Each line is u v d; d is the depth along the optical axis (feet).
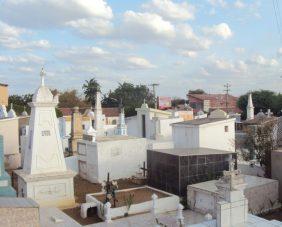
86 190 59.88
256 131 71.56
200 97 294.46
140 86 313.53
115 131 125.90
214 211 44.45
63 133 125.39
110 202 47.52
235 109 250.37
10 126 81.66
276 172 52.06
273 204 49.01
